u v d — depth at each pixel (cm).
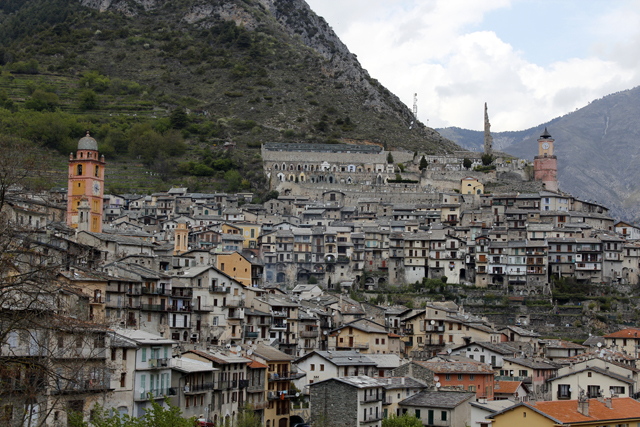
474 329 18712
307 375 14100
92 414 8850
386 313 19862
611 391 15375
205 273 14325
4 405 6719
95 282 12088
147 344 10250
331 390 12238
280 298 17800
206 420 11081
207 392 11256
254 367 12581
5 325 6944
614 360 17112
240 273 17725
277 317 16138
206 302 14225
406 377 13788
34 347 7594
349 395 12081
